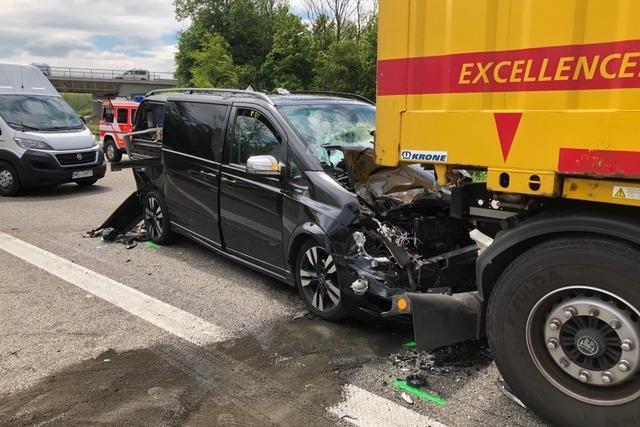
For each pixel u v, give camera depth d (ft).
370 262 13.48
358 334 13.98
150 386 11.58
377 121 10.78
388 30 10.38
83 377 11.98
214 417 10.39
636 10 7.82
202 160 19.17
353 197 14.34
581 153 8.46
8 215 30.40
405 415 10.37
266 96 17.74
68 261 21.04
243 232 17.48
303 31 129.39
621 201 8.38
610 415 9.00
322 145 16.22
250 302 16.49
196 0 164.96
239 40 164.04
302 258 15.21
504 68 9.14
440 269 13.50
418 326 11.34
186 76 170.71
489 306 10.25
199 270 19.79
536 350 9.70
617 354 8.87
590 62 8.30
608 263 8.63
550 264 9.23
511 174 9.21
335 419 10.30
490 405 10.63
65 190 39.91
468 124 9.61
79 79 232.73
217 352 13.19
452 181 10.28
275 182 15.96
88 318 15.40
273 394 11.22
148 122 23.63
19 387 11.57
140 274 19.38
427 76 10.03
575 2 8.32
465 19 9.45
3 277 19.11
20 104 38.63
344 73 109.70
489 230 11.40
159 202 22.44
